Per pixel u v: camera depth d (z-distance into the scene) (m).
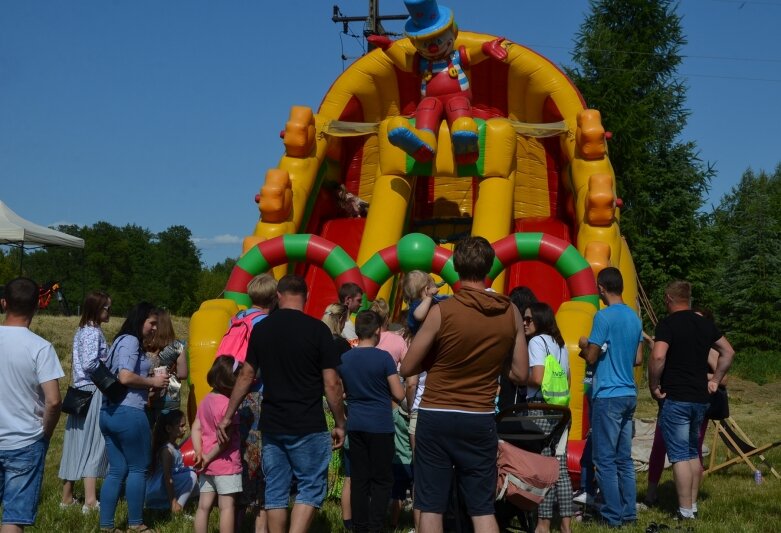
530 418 4.59
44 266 59.78
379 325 5.64
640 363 6.43
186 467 6.49
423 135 9.30
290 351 4.64
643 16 26.88
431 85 10.05
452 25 9.73
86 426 6.45
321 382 4.72
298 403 4.62
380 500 5.33
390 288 9.70
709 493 7.36
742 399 18.64
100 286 60.88
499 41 10.16
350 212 11.35
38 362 4.37
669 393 6.07
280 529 4.65
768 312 27.62
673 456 6.08
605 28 26.22
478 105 11.02
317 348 4.68
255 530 5.43
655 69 26.80
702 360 6.06
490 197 9.57
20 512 4.34
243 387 4.73
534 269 10.23
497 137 9.61
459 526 4.11
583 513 6.43
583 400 7.29
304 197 10.12
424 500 3.93
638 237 25.31
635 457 8.65
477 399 3.92
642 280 25.53
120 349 5.55
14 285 4.45
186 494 6.45
